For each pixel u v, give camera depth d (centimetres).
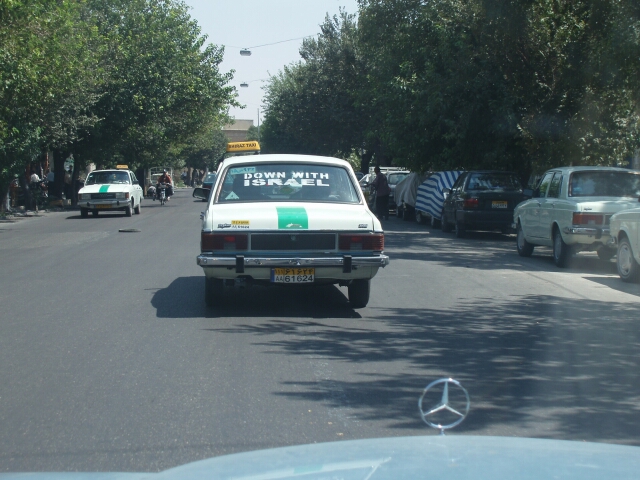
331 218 821
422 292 1019
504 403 519
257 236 807
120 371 600
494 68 1964
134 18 3509
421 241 1816
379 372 600
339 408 505
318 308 887
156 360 634
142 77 3441
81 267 1258
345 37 4441
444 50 1984
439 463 172
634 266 1106
